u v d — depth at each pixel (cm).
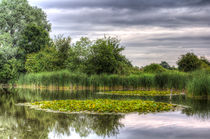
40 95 2144
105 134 814
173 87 2323
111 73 3155
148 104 1344
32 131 885
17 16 4212
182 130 823
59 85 2911
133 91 2336
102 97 1891
